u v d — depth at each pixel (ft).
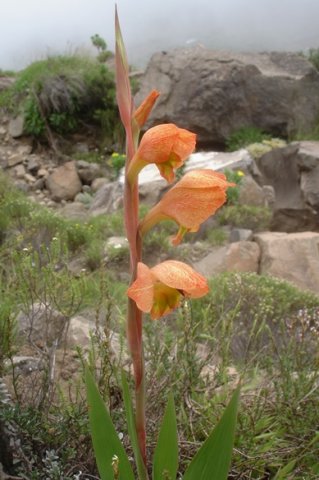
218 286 17.78
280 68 47.75
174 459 5.59
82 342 11.53
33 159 46.06
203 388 9.08
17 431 7.51
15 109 48.55
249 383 9.96
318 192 31.78
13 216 27.71
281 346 12.30
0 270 15.64
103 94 48.06
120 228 28.91
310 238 25.34
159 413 8.48
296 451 8.21
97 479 7.74
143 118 5.47
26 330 10.68
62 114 46.91
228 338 10.08
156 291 5.23
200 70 45.21
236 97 44.57
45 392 8.38
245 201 32.71
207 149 45.78
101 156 46.37
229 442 5.32
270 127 45.06
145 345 9.91
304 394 8.86
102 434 5.65
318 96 45.70
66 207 39.34
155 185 33.45
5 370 8.97
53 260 10.51
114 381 8.87
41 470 7.63
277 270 24.32
